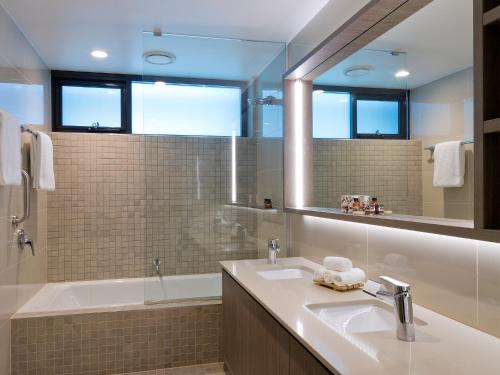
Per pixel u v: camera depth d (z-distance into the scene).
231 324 2.31
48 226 3.60
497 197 1.12
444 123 1.46
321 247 2.44
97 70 3.77
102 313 2.68
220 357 2.87
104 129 3.87
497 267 1.22
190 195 3.30
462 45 1.38
